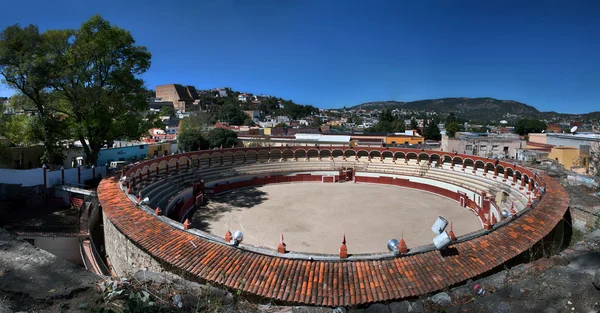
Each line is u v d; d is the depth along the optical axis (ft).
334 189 170.60
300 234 105.09
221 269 50.26
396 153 201.98
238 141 236.84
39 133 125.39
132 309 26.78
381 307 31.86
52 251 85.05
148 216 69.10
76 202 109.60
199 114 305.53
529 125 361.51
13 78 116.26
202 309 30.71
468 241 55.57
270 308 34.83
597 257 33.32
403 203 144.46
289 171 189.47
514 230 61.16
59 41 123.13
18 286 28.40
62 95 130.11
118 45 130.00
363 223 116.26
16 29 113.39
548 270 31.73
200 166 169.58
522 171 126.93
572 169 152.76
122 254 69.51
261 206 136.98
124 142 237.86
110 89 137.80
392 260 50.24
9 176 109.29
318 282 46.70
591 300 26.17
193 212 127.85
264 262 50.88
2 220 96.78
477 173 160.45
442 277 47.67
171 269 54.60
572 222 85.40
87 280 30.48
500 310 27.04
